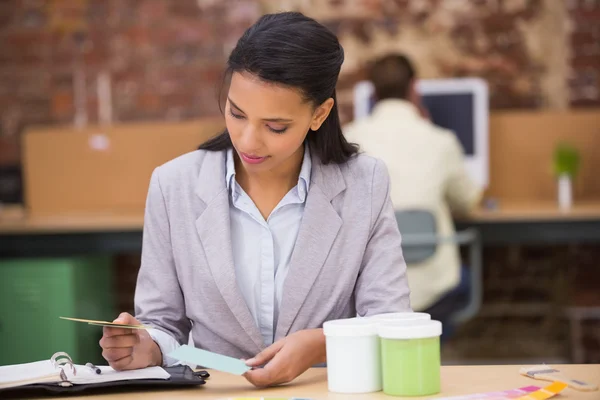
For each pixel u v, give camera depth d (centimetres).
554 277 479
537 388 150
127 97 496
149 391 157
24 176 487
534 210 404
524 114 458
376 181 191
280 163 180
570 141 455
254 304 188
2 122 500
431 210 362
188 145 471
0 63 498
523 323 480
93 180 473
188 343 195
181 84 494
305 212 185
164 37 494
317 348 165
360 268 189
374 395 150
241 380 167
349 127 387
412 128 378
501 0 474
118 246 405
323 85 168
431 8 477
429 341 149
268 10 487
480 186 432
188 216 187
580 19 471
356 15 481
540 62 475
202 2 490
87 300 428
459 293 381
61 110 498
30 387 151
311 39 164
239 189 189
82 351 414
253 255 188
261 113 162
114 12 495
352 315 193
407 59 391
